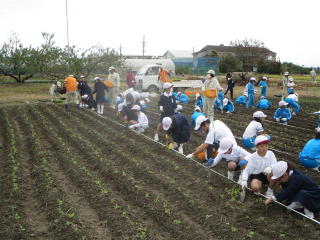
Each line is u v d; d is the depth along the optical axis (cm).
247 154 782
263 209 652
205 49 8531
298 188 632
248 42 4122
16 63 3247
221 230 582
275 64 5153
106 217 638
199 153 936
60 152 1046
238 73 3956
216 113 1802
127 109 1341
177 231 586
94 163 946
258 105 1970
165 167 900
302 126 1492
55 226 607
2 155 1024
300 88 3422
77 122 1495
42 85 3319
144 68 2808
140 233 577
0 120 1577
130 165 920
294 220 607
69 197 734
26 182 812
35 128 1380
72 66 3130
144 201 699
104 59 3275
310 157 852
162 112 1137
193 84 2825
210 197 718
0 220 618
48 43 3203
